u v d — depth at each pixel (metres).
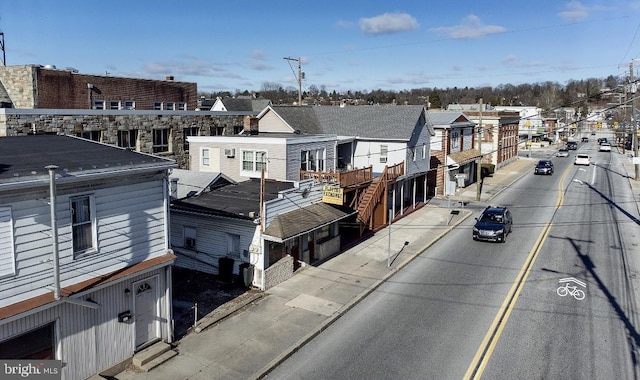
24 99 34.00
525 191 47.22
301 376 13.96
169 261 15.01
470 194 44.94
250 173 29.42
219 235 21.89
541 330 16.89
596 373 14.05
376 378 13.83
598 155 85.00
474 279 22.31
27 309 11.31
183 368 14.19
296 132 35.22
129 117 31.94
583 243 28.47
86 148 15.70
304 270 23.11
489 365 14.51
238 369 14.15
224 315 17.80
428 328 17.11
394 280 22.27
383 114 37.66
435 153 43.84
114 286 13.76
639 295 20.19
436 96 118.88
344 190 27.31
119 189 13.77
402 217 35.09
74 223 12.77
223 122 40.16
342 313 18.38
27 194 11.54
